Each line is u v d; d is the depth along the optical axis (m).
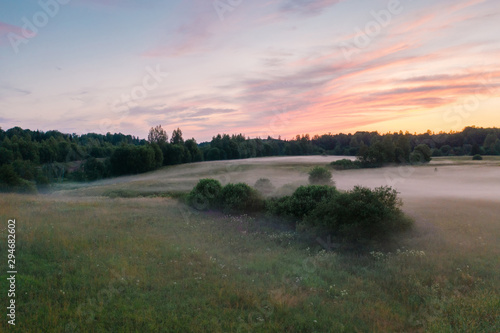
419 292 8.48
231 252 12.39
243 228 17.00
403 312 7.61
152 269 9.98
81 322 6.78
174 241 13.33
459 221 16.56
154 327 6.72
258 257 11.67
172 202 26.11
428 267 10.21
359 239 12.66
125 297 8.11
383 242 12.73
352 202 13.30
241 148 88.56
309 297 8.30
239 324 6.91
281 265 10.82
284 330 6.82
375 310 7.74
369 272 10.11
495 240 13.09
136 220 17.27
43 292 8.01
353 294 8.64
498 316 7.12
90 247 11.91
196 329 6.66
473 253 11.43
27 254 10.52
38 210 18.48
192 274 9.76
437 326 6.81
